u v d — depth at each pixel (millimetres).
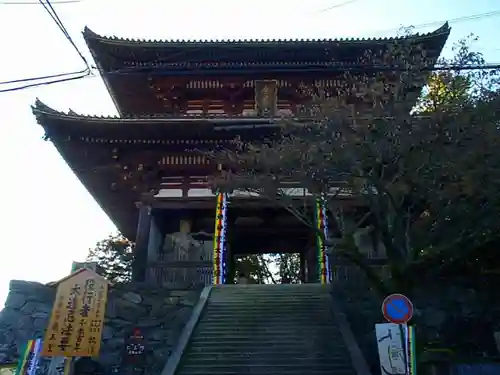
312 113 18672
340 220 19500
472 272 20266
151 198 25812
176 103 31094
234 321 18031
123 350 19438
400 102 16141
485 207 15516
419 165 15445
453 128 15250
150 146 25438
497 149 14734
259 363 15109
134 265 23969
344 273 22250
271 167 17953
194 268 22875
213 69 25500
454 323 18969
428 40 28156
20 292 20359
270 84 30344
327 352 15617
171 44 29234
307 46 29406
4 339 19188
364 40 29297
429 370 15336
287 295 20359
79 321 16297
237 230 30250
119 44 28953
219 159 23797
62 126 23969
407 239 16953
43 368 17750
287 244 33000
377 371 17047
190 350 16031
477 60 17250
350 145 15922
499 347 18297
